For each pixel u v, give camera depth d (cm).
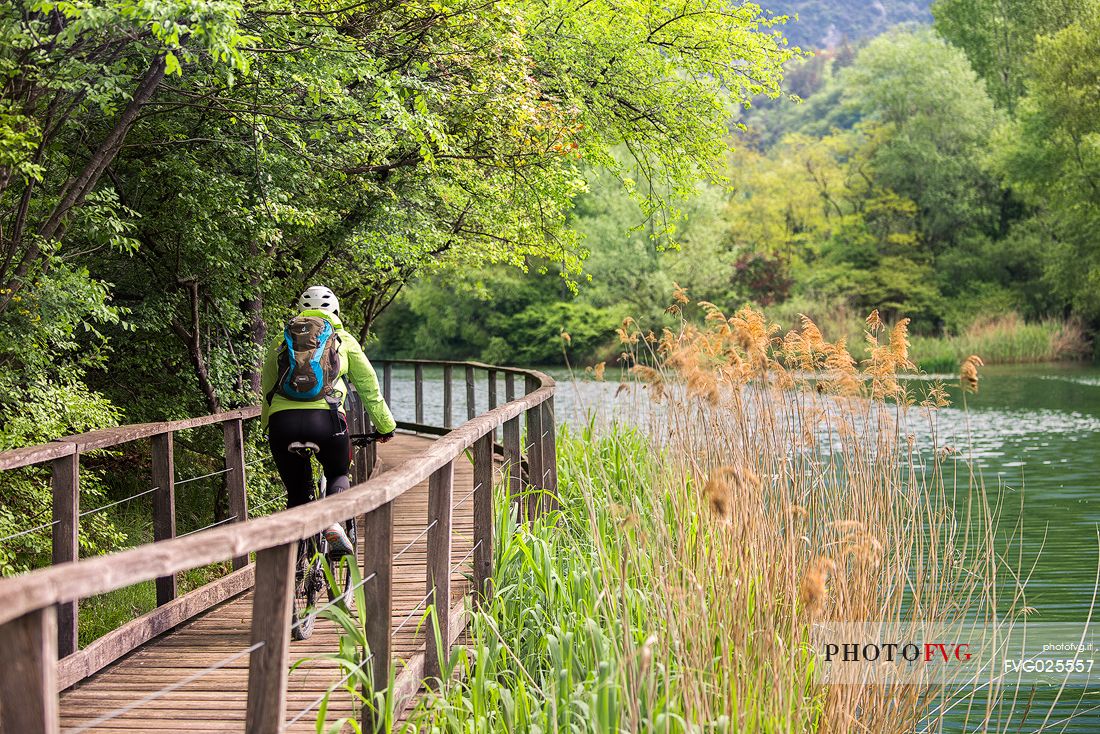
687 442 552
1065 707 595
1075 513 1159
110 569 201
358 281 1321
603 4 1337
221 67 734
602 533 632
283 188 958
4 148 573
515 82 919
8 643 185
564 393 1938
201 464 1116
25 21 591
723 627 430
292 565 276
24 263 673
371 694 359
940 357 4003
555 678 432
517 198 1240
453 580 628
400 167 1135
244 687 471
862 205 5909
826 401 572
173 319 981
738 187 6531
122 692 468
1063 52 4028
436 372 4906
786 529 493
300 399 533
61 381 786
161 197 916
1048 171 4250
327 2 775
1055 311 4775
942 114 5425
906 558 519
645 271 5053
